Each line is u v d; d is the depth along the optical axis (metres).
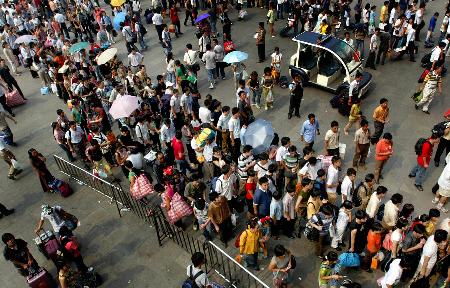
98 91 14.52
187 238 9.82
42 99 17.83
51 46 19.38
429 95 13.20
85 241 10.43
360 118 12.23
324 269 7.63
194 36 20.98
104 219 11.06
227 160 10.27
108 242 10.34
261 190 8.91
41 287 8.91
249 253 8.57
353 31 19.31
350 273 8.81
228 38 17.75
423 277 7.76
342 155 11.25
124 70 15.73
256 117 14.36
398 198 8.23
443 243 7.54
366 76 14.58
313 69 15.52
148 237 10.35
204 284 7.35
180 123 13.35
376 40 15.78
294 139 13.07
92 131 12.31
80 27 21.88
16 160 13.71
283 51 18.53
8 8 24.25
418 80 15.19
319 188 8.99
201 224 9.53
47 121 16.14
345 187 9.07
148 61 19.23
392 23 17.89
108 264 9.76
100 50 17.77
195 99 13.08
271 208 8.94
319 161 9.66
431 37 17.33
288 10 21.64
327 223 8.53
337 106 14.16
